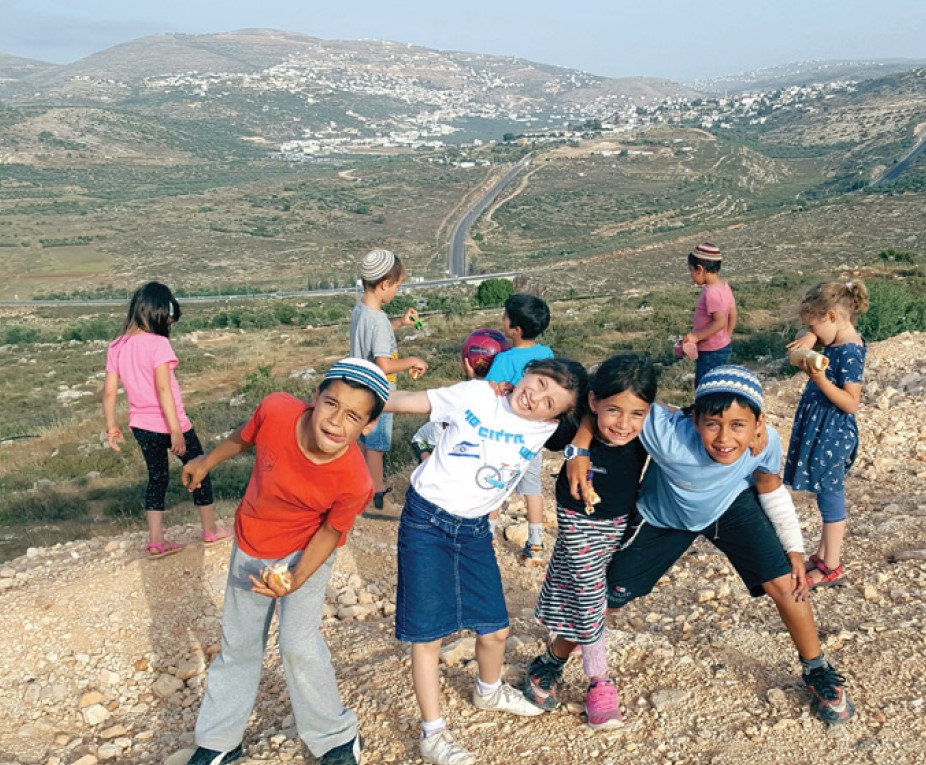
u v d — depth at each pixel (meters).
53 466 14.80
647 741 3.34
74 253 174.88
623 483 3.20
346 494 3.04
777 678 3.65
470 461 3.15
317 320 52.84
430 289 114.50
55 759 3.78
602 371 2.99
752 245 104.75
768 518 3.26
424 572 3.22
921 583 4.56
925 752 3.12
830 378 4.42
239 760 3.46
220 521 6.40
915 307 14.72
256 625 3.31
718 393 2.88
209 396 22.55
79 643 4.66
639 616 4.60
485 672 3.53
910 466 6.97
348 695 3.92
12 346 39.31
